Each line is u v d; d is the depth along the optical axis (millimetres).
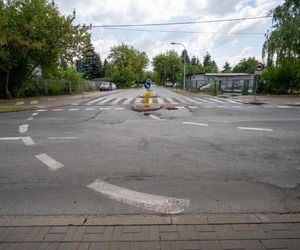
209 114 11977
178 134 7547
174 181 3996
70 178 4164
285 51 22188
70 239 2457
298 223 2715
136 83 88375
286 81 24719
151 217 2896
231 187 3756
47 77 27859
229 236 2484
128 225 2703
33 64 24062
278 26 22734
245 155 5355
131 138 7066
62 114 12586
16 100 21062
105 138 7105
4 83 23125
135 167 4645
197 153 5516
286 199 3354
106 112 13250
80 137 7273
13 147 6211
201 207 3143
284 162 4898
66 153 5629
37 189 3758
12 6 21469
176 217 2889
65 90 30812
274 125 8914
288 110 13320
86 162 4965
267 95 24859
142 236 2496
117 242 2402
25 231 2607
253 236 2479
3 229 2656
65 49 24234
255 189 3684
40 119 10977
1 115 12523
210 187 3762
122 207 3172
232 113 12250
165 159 5102
